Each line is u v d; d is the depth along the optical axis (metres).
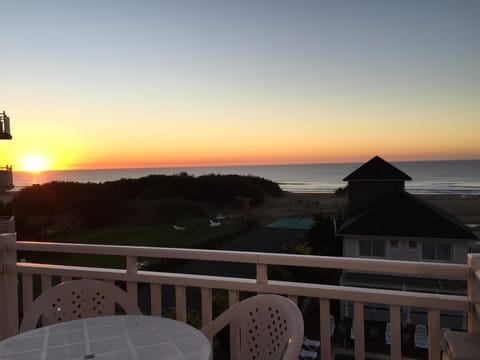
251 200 30.69
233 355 1.96
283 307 1.54
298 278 9.44
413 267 1.77
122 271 2.36
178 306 2.24
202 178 28.31
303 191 48.22
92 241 14.91
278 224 21.91
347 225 11.16
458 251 10.15
